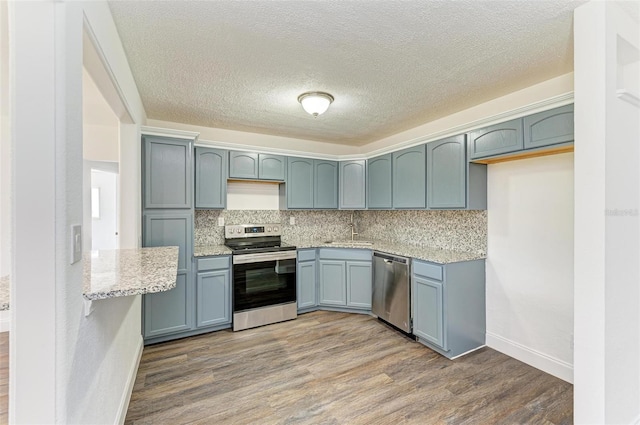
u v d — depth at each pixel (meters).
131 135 2.33
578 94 1.49
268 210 4.03
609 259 1.43
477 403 1.96
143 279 1.28
